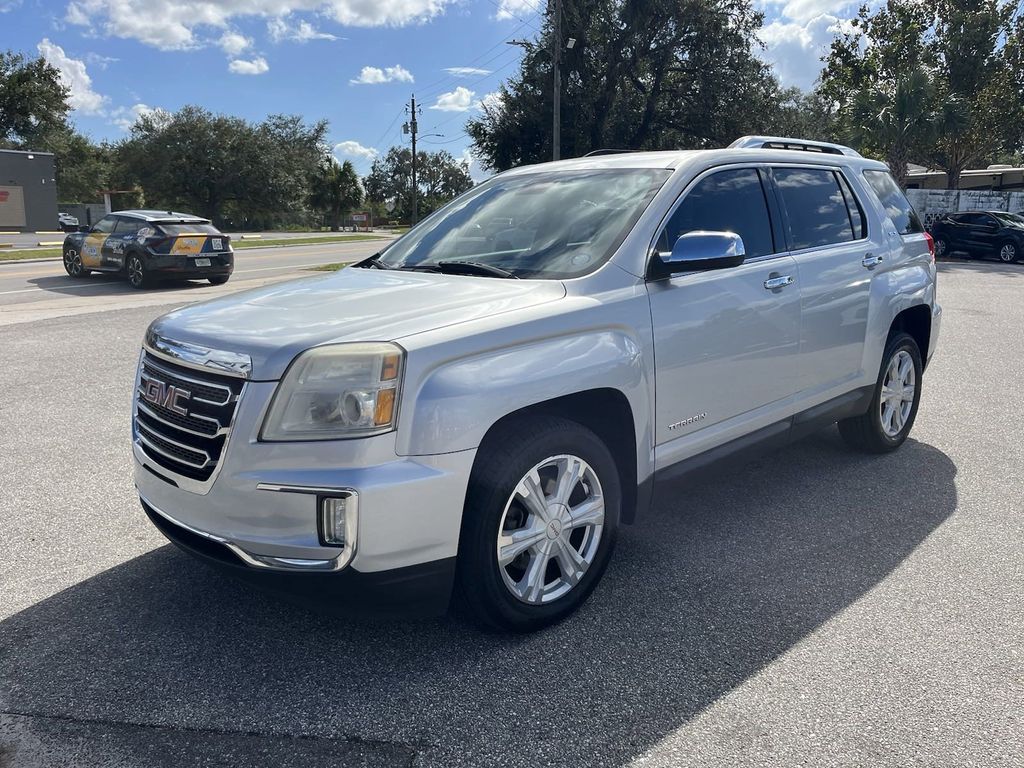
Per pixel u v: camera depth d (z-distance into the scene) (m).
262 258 27.75
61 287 16.17
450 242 3.97
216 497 2.66
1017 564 3.68
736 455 3.87
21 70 55.91
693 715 2.58
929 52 32.59
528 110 36.00
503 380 2.76
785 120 38.12
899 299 4.89
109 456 5.18
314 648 2.98
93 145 74.00
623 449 3.35
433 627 3.13
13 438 5.55
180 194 69.25
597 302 3.15
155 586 3.45
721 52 35.62
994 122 33.12
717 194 3.87
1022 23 32.44
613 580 3.53
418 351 2.61
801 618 3.20
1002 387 7.21
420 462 2.59
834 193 4.70
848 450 5.41
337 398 2.54
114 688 2.72
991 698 2.67
